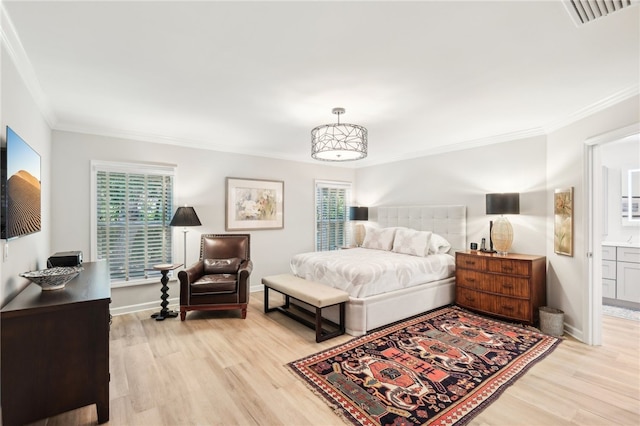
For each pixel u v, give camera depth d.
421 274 3.81
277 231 5.39
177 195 4.32
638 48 1.92
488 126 3.68
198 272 3.94
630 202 4.45
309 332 3.24
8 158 1.74
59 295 1.87
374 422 1.83
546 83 2.45
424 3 1.50
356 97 2.74
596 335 2.92
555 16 1.60
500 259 3.56
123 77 2.33
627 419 1.86
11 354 1.63
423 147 4.87
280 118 3.34
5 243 1.74
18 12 1.55
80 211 3.63
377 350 2.79
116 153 3.87
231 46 1.91
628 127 2.53
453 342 2.95
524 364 2.53
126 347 2.87
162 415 1.91
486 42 1.86
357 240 5.95
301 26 1.70
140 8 1.54
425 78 2.36
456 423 1.82
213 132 3.93
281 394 2.12
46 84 2.45
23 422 1.65
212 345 2.92
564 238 3.29
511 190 4.00
